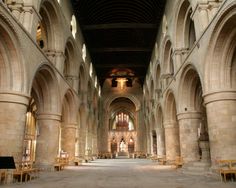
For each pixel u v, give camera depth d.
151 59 32.84
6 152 10.61
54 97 17.28
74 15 23.66
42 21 17.80
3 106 10.99
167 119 22.23
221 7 10.16
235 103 11.08
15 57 11.26
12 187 8.46
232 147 10.57
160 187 8.21
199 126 16.39
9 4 12.71
